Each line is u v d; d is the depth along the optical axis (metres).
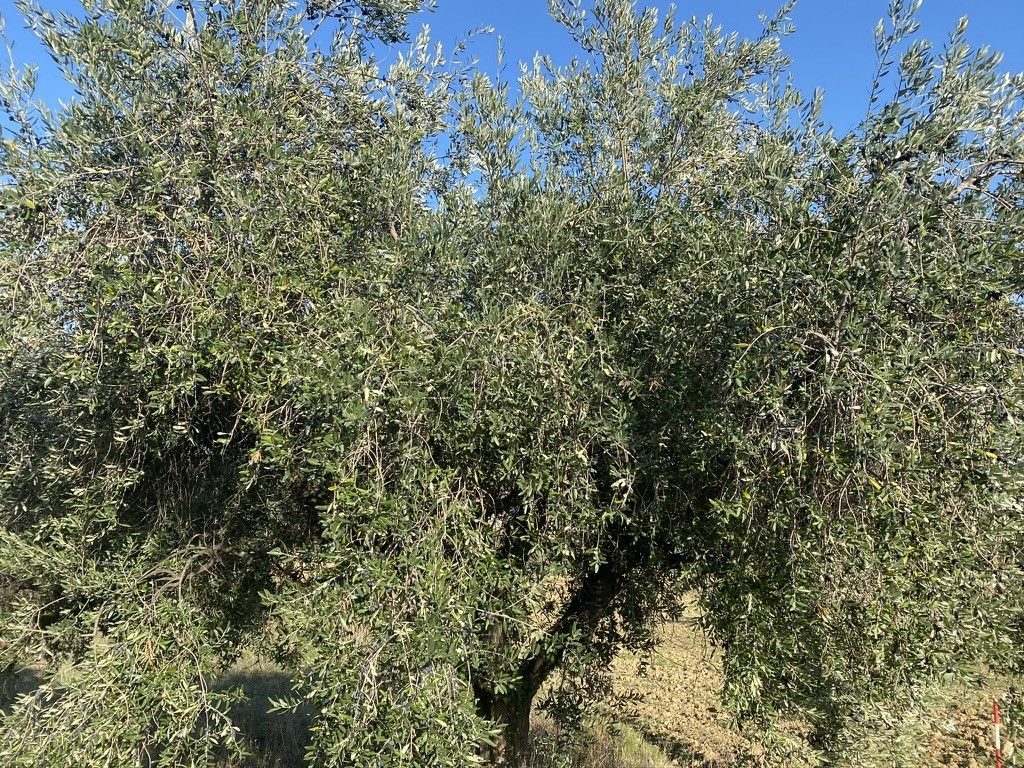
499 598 3.74
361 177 4.24
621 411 3.62
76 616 4.07
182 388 3.59
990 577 3.22
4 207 3.64
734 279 3.44
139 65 3.83
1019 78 3.48
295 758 7.02
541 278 4.07
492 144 4.43
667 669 12.24
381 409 3.17
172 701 3.64
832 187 3.34
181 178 3.75
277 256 3.80
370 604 3.07
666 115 4.88
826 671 3.55
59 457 4.21
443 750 2.99
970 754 8.36
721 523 3.46
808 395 3.08
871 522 3.11
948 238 3.17
